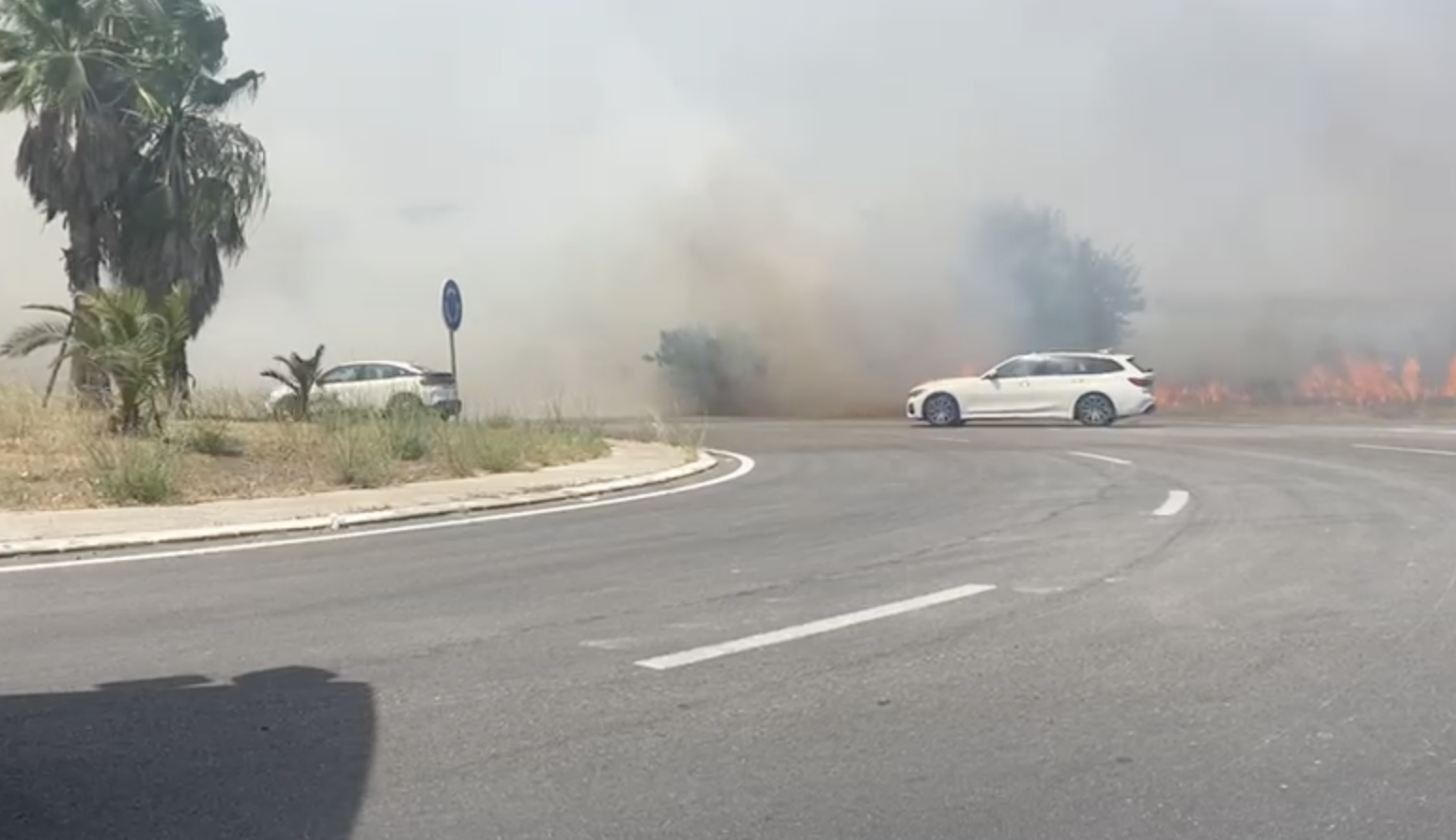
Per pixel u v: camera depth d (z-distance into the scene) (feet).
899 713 17.40
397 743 16.25
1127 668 19.60
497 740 16.35
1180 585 25.99
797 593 25.93
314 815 13.80
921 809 13.91
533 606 24.98
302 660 20.68
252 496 44.29
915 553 30.76
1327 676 19.04
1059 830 13.30
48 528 35.91
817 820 13.61
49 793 14.48
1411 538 31.65
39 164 82.84
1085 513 37.88
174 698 18.44
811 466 58.85
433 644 21.74
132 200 85.56
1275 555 29.48
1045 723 16.88
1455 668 19.40
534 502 44.73
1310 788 14.42
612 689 18.74
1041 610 23.84
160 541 34.58
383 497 44.09
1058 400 88.02
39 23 80.89
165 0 86.89
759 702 18.01
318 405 61.93
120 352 50.21
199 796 14.38
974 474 52.21
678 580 27.71
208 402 60.03
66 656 21.07
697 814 13.80
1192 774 14.90
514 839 13.12
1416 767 15.10
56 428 50.49
